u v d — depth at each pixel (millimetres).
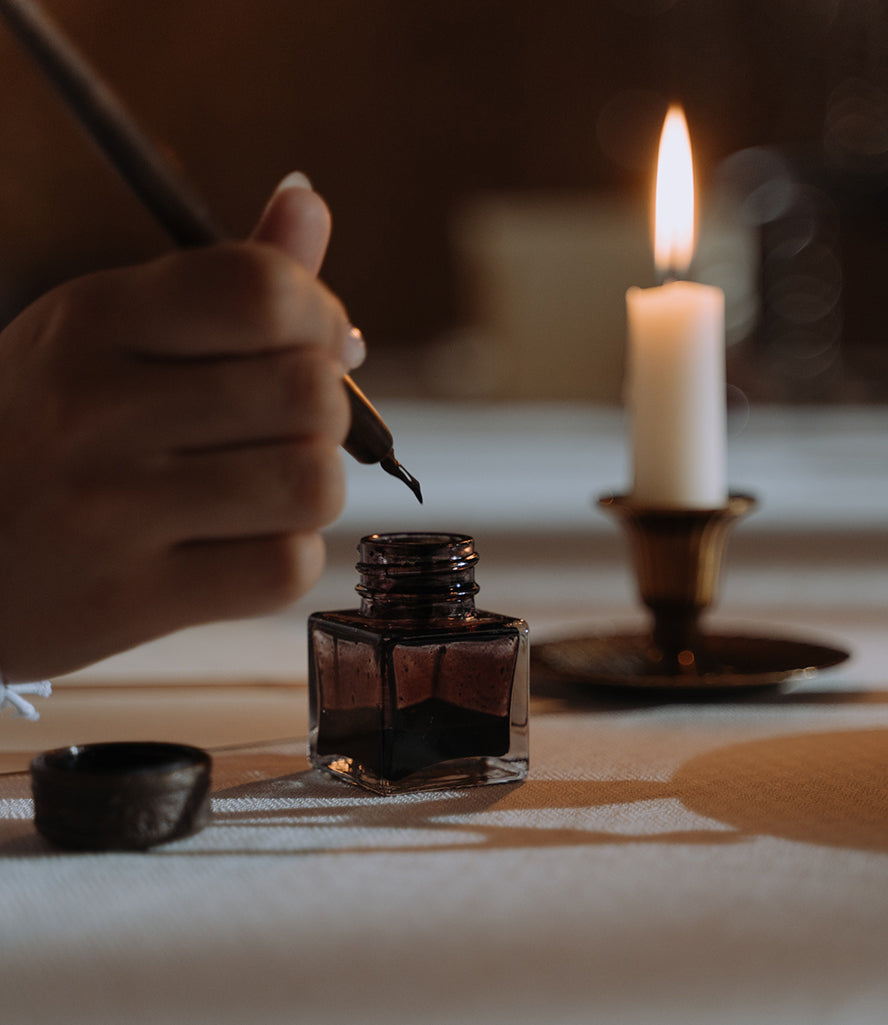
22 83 3391
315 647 418
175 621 363
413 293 3584
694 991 306
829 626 571
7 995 306
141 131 338
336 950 320
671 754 425
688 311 498
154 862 358
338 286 3576
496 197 3527
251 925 329
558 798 394
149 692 488
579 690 477
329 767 413
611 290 1847
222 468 353
